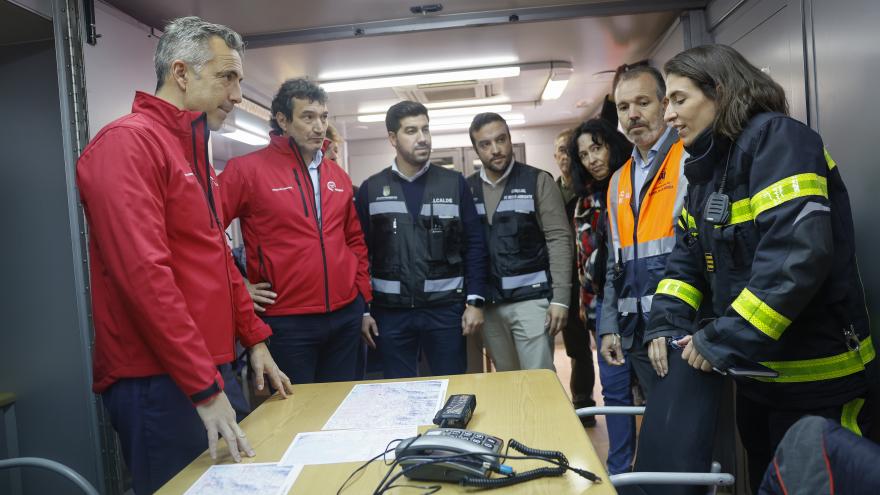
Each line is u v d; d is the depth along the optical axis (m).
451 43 3.37
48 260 2.30
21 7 2.00
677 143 2.01
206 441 1.45
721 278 1.50
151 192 1.32
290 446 1.22
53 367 2.31
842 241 1.42
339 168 2.52
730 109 1.43
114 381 1.38
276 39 3.04
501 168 2.73
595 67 4.12
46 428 2.33
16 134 2.30
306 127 2.25
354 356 2.42
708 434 1.30
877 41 1.62
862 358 1.42
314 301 2.21
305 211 2.24
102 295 1.40
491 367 3.61
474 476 0.98
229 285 1.56
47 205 2.29
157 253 1.26
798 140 1.33
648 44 3.60
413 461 1.01
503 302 2.74
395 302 2.54
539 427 1.22
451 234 2.57
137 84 2.64
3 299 2.34
